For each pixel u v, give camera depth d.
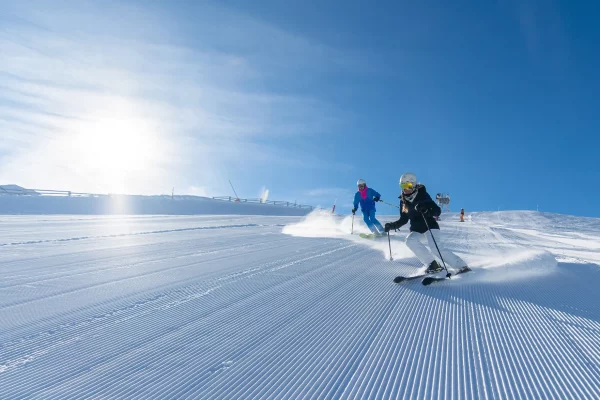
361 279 4.80
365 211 10.32
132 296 3.89
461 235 12.07
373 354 2.62
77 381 2.20
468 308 3.67
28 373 2.28
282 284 4.48
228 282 4.52
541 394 2.14
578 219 32.75
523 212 39.47
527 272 5.32
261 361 2.49
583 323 3.29
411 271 5.34
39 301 3.68
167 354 2.57
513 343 2.84
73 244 7.64
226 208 40.06
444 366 2.46
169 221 15.18
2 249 6.81
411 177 5.03
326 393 2.12
